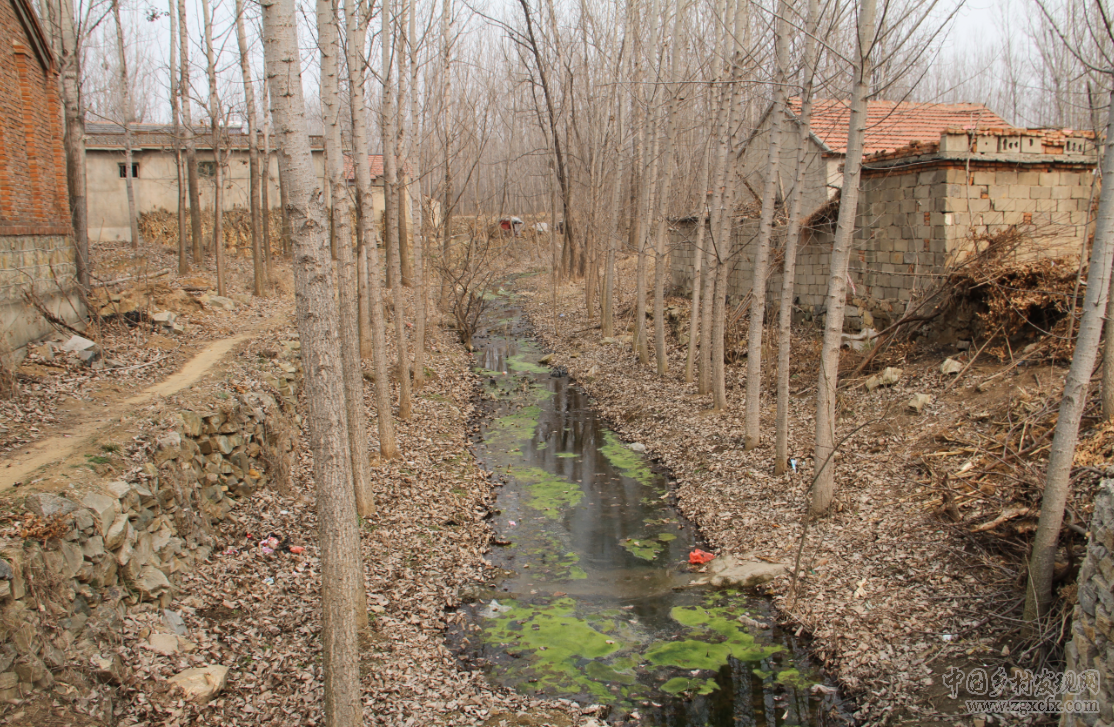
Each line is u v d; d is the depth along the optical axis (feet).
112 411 29.94
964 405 36.27
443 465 41.88
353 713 16.35
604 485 41.47
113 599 20.40
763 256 38.99
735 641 25.59
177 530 25.46
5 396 30.25
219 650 21.61
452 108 75.25
